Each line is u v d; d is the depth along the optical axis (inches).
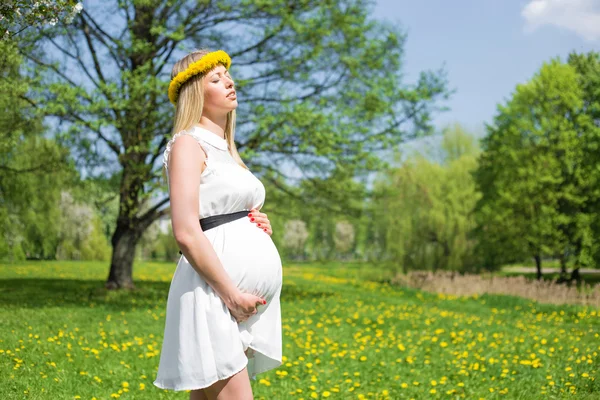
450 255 1027.9
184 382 81.5
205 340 81.2
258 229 90.0
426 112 612.1
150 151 519.2
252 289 86.0
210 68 91.5
